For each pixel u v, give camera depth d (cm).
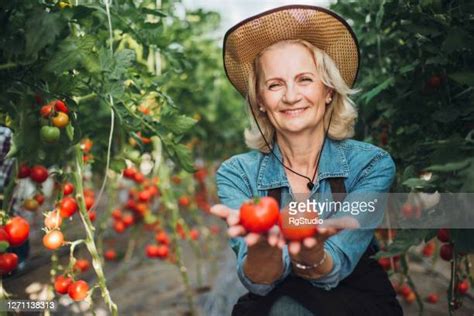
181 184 508
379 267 182
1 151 256
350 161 178
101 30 226
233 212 128
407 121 227
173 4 304
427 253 373
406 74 216
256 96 186
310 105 171
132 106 224
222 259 520
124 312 364
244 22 175
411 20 200
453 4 186
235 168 186
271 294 167
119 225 385
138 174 331
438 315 304
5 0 162
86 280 429
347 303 162
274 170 182
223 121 631
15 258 177
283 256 158
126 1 220
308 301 161
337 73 173
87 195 330
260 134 188
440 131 205
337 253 156
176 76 344
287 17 173
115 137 294
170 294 405
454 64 195
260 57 178
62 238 183
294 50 171
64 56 165
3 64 168
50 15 158
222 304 328
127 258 460
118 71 191
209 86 500
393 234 246
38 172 204
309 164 181
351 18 264
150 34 232
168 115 210
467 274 224
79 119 240
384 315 169
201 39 427
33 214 312
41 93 177
